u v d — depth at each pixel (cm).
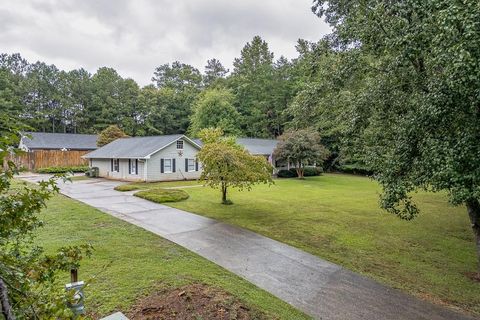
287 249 768
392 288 578
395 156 616
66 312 170
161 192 1528
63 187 1825
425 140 547
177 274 544
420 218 1139
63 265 224
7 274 173
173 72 5544
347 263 696
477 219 659
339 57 855
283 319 434
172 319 394
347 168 3062
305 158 2527
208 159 1266
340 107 988
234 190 1795
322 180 2517
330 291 550
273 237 868
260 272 618
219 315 415
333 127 2658
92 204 1241
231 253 719
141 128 4388
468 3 410
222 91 3859
